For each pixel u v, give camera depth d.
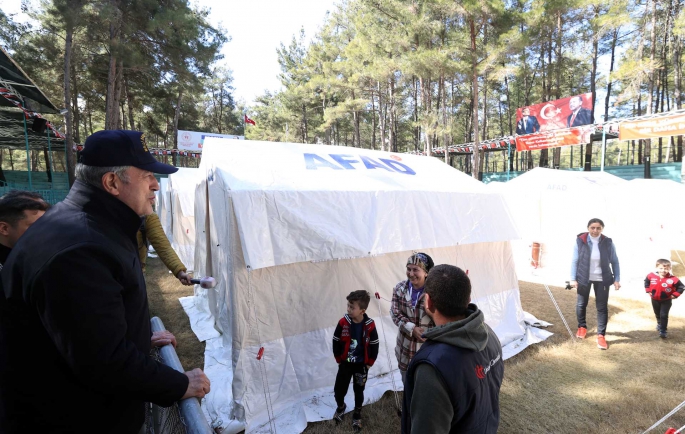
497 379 1.55
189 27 15.85
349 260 3.83
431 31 16.59
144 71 17.80
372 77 21.75
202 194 4.98
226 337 4.09
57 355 0.98
